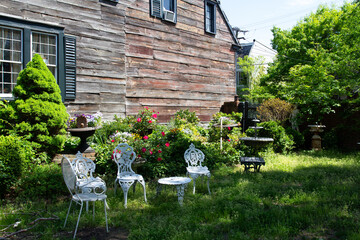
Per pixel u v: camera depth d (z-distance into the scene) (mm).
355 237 3525
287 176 7066
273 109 12828
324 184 6238
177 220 4211
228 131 10445
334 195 5414
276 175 7152
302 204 5039
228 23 13859
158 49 10688
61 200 5117
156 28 10625
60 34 7934
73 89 8188
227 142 9398
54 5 7883
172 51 11203
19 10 7242
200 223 4230
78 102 8359
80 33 8430
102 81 8953
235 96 13859
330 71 12195
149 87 10352
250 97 19156
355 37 12102
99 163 6457
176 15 11328
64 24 8078
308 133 13055
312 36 17484
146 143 7227
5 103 6762
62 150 6613
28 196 5117
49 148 6285
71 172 4141
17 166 5273
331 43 15375
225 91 13680
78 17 8391
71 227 4039
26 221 4188
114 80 9273
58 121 6309
